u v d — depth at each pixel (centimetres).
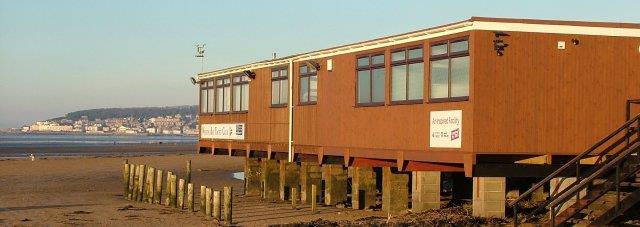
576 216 1859
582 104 1950
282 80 2819
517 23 1881
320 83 2564
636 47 1997
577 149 1947
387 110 2184
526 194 1734
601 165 1884
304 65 2667
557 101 1927
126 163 3306
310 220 2362
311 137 2619
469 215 2142
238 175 4831
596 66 1962
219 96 3397
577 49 1944
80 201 3123
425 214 2222
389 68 2178
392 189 2427
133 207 2877
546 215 2105
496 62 1867
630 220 1923
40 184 4034
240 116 3162
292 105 2744
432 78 1997
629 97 1992
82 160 6119
